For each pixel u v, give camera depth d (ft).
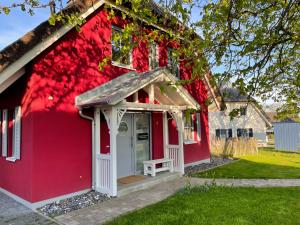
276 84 16.07
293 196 22.31
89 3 24.99
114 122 23.73
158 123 35.09
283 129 71.15
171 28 18.83
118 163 29.58
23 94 23.03
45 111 22.39
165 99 32.99
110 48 28.45
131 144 31.48
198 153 43.80
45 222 18.15
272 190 24.49
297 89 16.44
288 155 57.21
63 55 23.98
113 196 23.48
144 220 17.10
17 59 19.79
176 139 38.91
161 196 23.45
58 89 23.41
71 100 24.40
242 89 13.71
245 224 16.16
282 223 16.38
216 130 98.63
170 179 30.48
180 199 21.42
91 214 19.29
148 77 26.07
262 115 94.12
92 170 25.72
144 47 33.71
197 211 18.47
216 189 24.54
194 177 31.89
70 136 24.12
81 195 24.29
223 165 42.09
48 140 22.47
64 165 23.50
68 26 22.77
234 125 97.30
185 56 16.51
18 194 23.48
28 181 21.86
